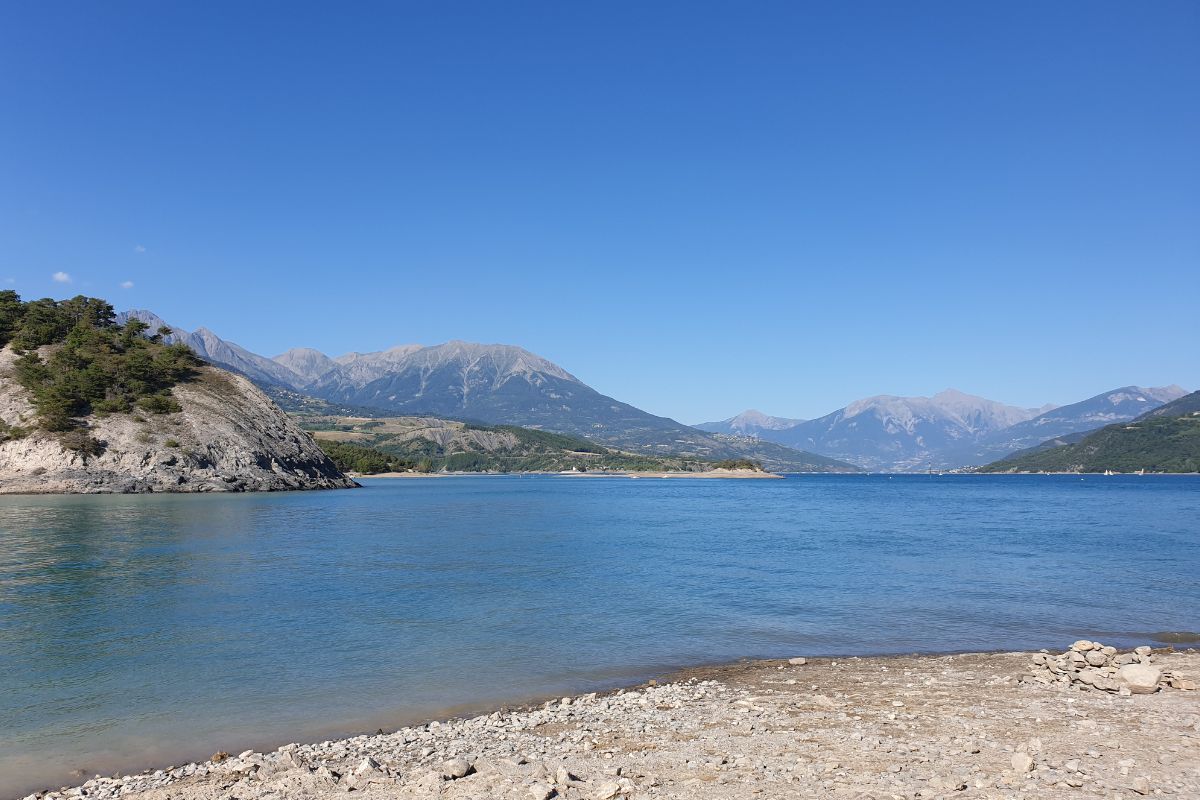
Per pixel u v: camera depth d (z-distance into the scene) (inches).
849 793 463.8
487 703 788.0
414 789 495.8
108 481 4803.2
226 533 2554.1
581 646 1034.1
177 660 945.5
